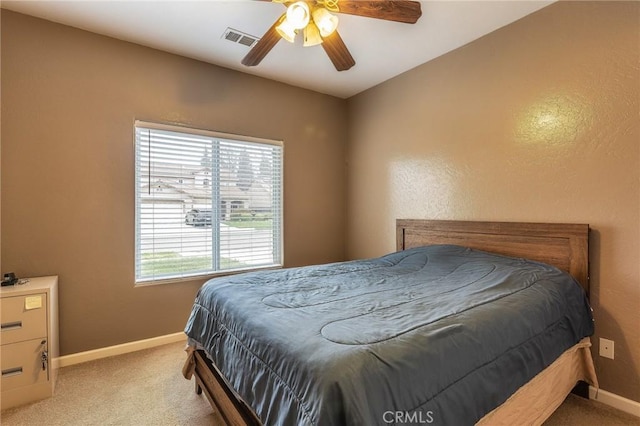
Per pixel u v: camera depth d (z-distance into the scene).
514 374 1.28
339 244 3.80
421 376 0.99
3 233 2.11
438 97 2.81
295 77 3.22
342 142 3.81
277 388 1.04
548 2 2.07
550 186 2.11
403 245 3.10
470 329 1.22
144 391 1.99
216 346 1.54
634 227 1.78
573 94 2.00
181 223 2.82
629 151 1.79
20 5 2.07
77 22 2.26
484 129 2.47
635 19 1.76
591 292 1.92
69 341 2.32
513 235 2.27
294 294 1.66
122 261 2.51
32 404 1.85
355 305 1.46
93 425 1.68
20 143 2.15
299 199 3.49
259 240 3.27
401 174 3.16
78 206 2.34
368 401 0.87
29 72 2.17
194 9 2.13
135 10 2.14
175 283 2.75
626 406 1.79
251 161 3.20
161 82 2.66
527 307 1.49
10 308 1.84
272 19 2.24
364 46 2.62
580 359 1.83
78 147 2.34
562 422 1.70
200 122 2.85
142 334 2.60
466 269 2.07
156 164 2.69
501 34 2.36
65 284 2.30
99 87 2.41
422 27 2.35
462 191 2.63
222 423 1.63
